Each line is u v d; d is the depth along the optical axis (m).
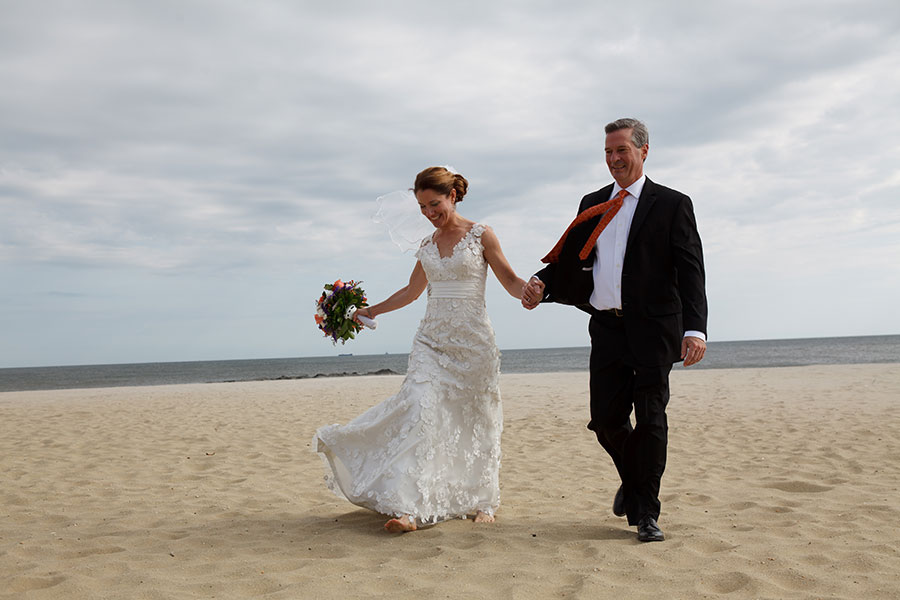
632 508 3.84
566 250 4.10
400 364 101.75
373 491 4.14
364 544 3.81
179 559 3.54
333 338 5.07
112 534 4.14
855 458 6.43
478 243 4.39
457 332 4.35
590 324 4.11
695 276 3.77
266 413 12.31
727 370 23.80
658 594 2.88
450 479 4.29
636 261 3.84
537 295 4.01
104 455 7.58
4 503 5.16
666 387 3.83
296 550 3.71
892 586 2.93
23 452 7.84
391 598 2.87
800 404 11.49
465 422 4.39
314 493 5.49
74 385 45.19
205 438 8.93
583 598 2.83
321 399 15.62
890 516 4.21
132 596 2.93
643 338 3.81
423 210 4.45
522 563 3.37
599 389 4.01
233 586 3.07
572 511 4.73
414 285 4.89
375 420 4.26
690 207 3.89
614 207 3.92
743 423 9.31
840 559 3.32
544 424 9.93
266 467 6.76
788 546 3.56
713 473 6.05
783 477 5.69
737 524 4.14
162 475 6.36
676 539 3.75
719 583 3.02
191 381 46.62
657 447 3.78
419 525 4.19
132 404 14.96
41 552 3.73
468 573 3.21
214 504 5.06
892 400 11.63
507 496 5.29
